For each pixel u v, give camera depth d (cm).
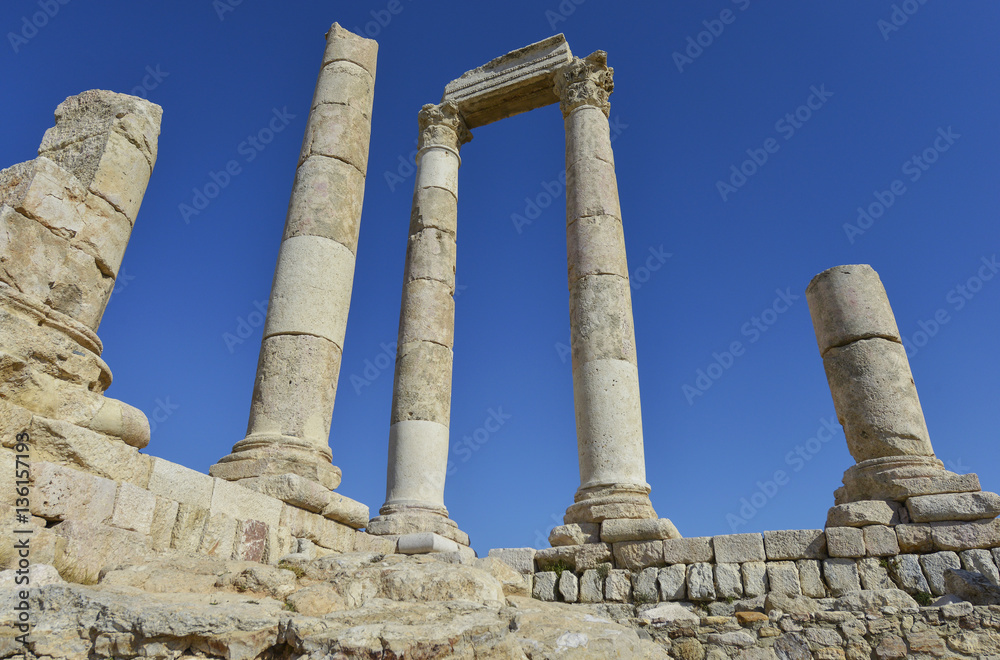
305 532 927
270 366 1055
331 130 1259
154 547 688
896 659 891
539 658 539
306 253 1131
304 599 592
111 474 661
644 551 1102
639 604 1057
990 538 986
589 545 1135
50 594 498
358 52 1373
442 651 494
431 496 1317
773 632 944
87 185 745
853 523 1052
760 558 1051
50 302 673
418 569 686
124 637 475
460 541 1294
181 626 480
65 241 699
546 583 1123
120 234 766
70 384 664
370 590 652
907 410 1156
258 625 506
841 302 1260
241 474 955
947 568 976
